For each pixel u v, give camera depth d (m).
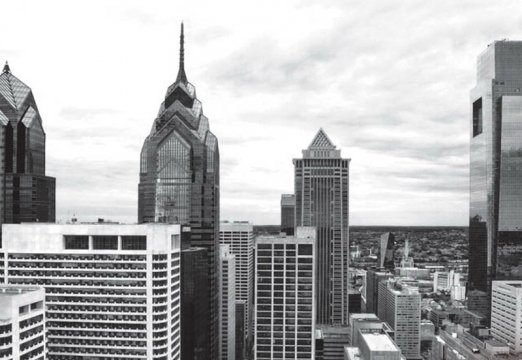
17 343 186.00
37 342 197.50
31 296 195.62
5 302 184.25
